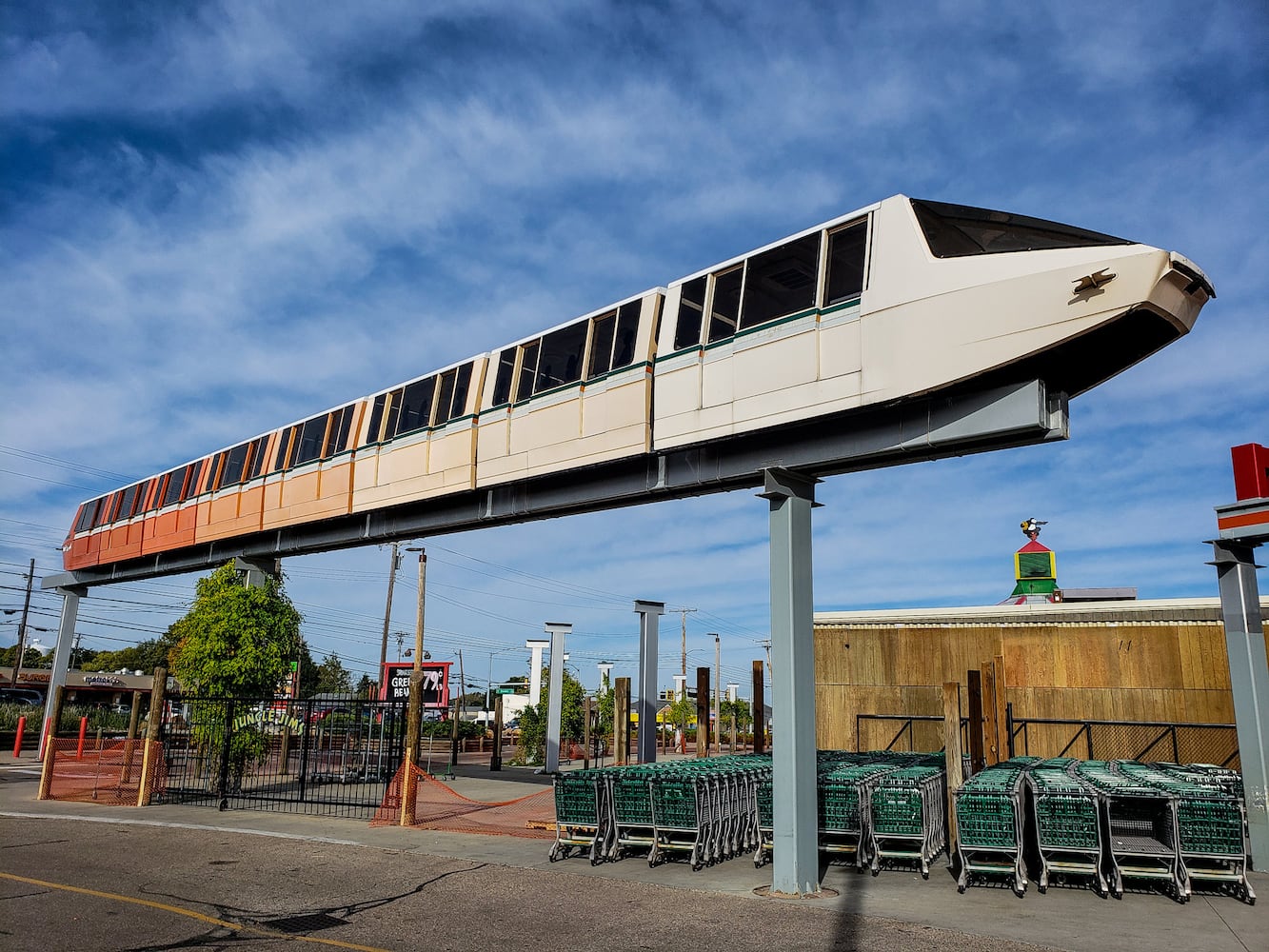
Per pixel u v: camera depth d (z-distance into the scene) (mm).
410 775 15328
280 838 13664
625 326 13359
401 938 8125
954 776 12328
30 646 84188
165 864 11539
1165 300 8797
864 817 11398
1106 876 10281
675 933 8289
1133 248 8844
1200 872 9734
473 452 15625
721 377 11828
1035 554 27859
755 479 11953
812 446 11141
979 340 9594
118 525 26859
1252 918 8906
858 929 8383
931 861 12086
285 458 20625
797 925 8547
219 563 23062
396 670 27125
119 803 18109
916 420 10328
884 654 23781
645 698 21391
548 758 27500
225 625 20000
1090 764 15641
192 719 19922
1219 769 14430
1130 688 20922
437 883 10484
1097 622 21578
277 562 22266
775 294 11492
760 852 11578
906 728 23141
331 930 8367
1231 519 11812
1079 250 9195
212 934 8141
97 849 12633
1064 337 9055
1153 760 20375
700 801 11523
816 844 10242
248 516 21234
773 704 10578
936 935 8156
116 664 84312
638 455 12719
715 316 12141
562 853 12242
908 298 10180
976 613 22906
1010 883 10602
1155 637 20938
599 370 13578
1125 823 11688
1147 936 8117
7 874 10703
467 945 7879
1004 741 19406
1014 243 9914
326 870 11250
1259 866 11273
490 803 18719
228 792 19078
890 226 10578
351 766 25375
